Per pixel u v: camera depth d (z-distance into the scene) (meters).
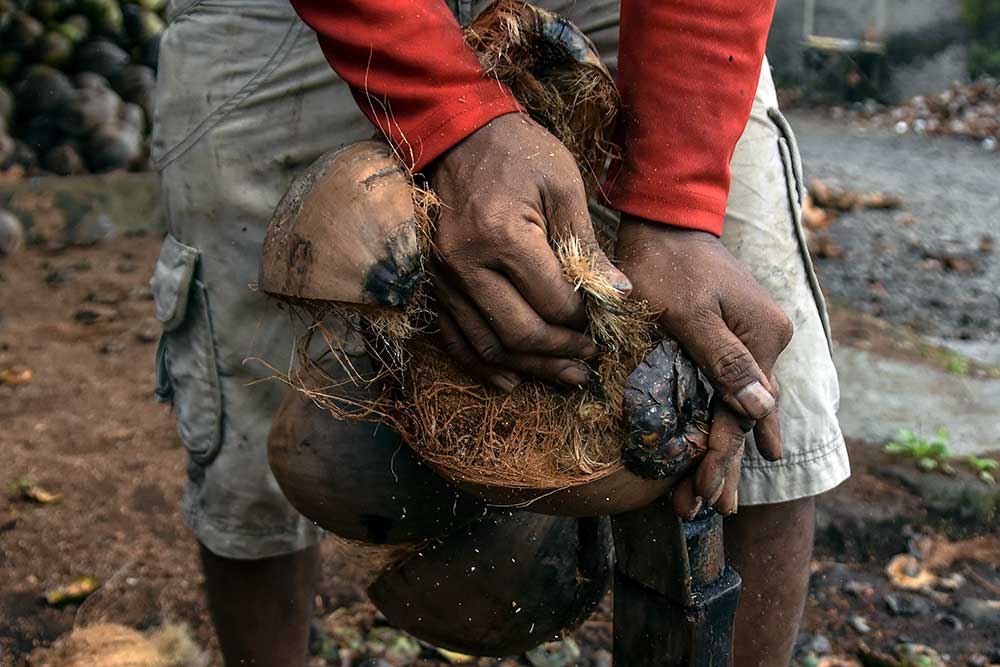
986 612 1.94
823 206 5.02
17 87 4.39
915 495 2.21
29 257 3.87
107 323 3.31
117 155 4.37
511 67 1.17
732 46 1.16
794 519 1.36
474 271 1.07
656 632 1.18
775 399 1.12
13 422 2.62
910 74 8.47
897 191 5.44
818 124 7.72
